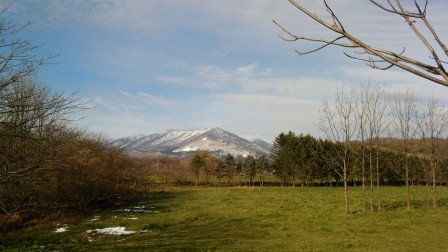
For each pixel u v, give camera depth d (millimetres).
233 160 65500
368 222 20047
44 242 15766
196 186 59750
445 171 42219
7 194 13461
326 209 26656
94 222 21656
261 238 16625
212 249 14461
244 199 36219
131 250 14203
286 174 58469
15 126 7340
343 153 28172
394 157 35562
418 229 17844
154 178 67250
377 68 1896
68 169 21938
